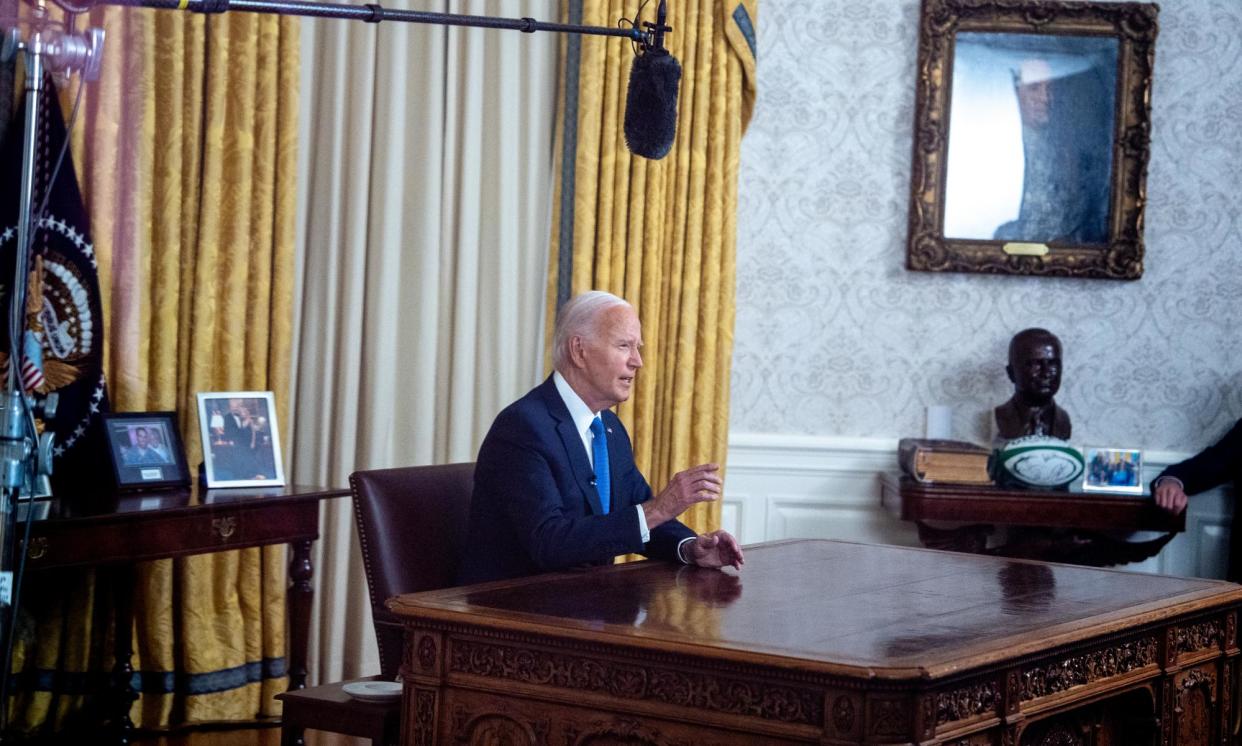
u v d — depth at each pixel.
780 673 2.11
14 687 4.06
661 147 3.23
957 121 5.39
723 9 5.18
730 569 3.12
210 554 4.36
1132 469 5.04
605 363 3.23
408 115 4.84
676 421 5.16
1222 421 5.47
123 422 3.94
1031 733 2.62
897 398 5.46
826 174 5.44
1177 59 5.47
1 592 2.52
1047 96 5.39
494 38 4.98
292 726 2.95
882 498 5.33
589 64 5.04
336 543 4.74
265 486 4.09
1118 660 2.70
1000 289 5.46
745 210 5.43
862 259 5.46
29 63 2.48
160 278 4.25
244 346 4.50
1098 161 5.41
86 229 3.84
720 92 5.19
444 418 4.95
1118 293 5.47
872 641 2.25
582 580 2.86
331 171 4.72
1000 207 5.41
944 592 2.86
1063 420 5.24
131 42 4.01
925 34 5.36
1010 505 4.93
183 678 4.33
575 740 2.30
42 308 3.75
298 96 4.56
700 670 2.19
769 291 5.45
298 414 4.74
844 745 2.05
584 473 3.18
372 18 2.80
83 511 3.46
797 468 5.42
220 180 4.42
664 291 5.18
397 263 4.82
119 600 4.10
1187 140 5.47
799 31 5.43
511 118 5.02
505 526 3.13
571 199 5.07
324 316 4.73
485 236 5.01
